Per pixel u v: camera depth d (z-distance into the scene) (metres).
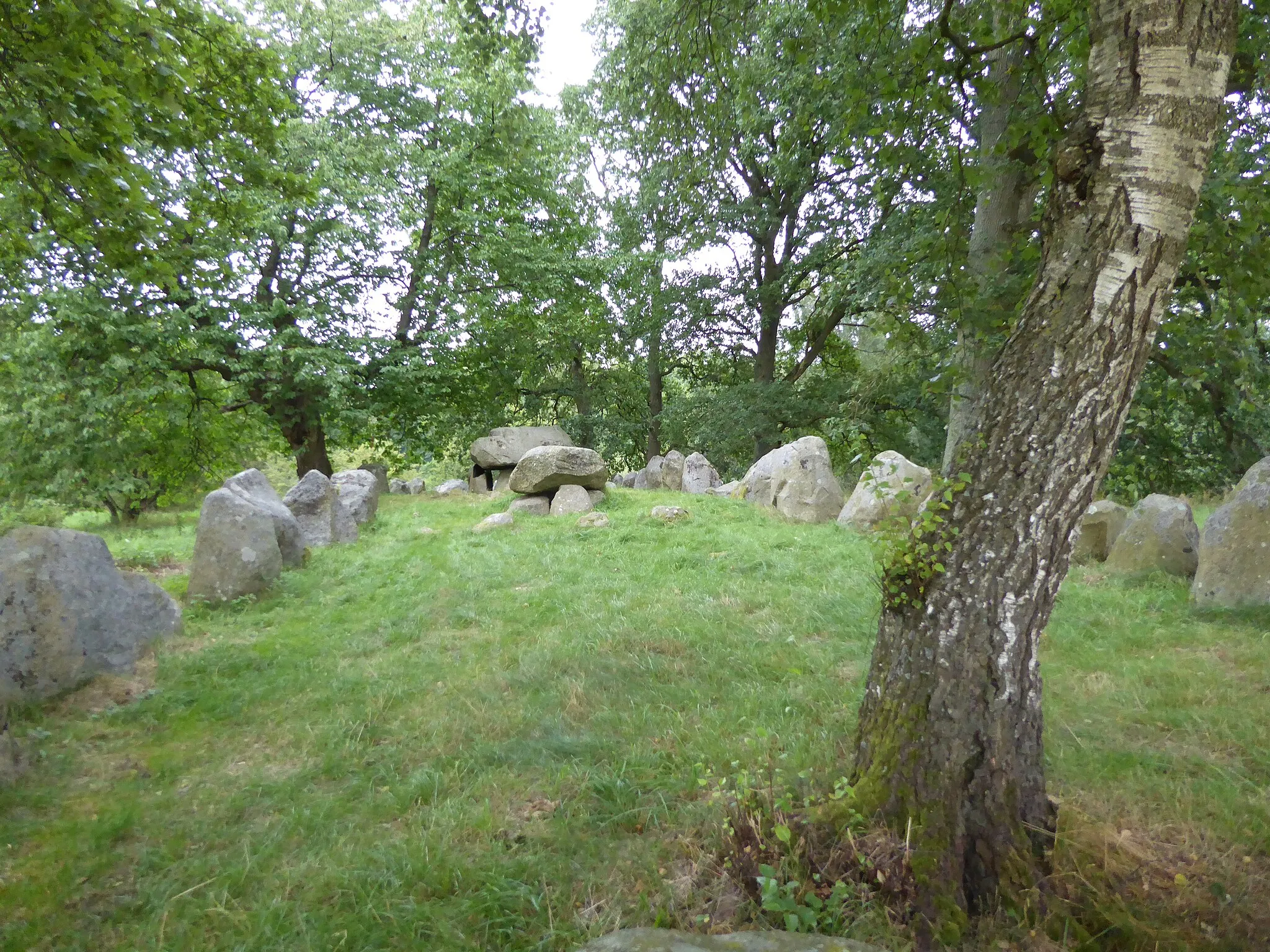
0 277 12.04
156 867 3.24
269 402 17.33
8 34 5.50
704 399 23.45
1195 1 2.59
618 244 23.45
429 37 18.34
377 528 12.43
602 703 4.80
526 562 9.38
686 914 2.83
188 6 7.05
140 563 9.80
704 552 9.56
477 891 2.97
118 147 6.03
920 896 2.72
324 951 2.67
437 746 4.30
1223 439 14.92
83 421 14.15
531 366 22.28
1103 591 7.22
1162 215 2.62
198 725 4.79
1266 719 4.27
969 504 2.92
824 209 19.23
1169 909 2.77
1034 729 2.98
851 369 26.00
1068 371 2.73
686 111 7.82
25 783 3.98
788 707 4.58
